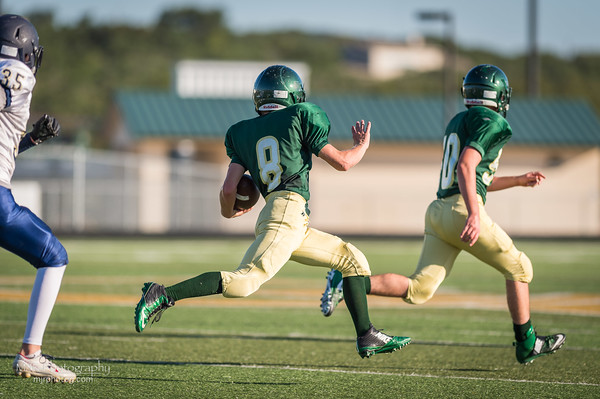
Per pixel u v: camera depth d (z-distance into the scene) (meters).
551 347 17.56
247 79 104.81
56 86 173.62
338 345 21.69
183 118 88.50
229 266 46.69
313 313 28.19
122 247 62.91
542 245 73.06
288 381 16.89
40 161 84.88
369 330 15.77
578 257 57.56
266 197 15.52
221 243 69.81
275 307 29.61
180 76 103.12
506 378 17.48
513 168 93.06
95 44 196.50
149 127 86.62
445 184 16.97
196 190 84.62
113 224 83.50
